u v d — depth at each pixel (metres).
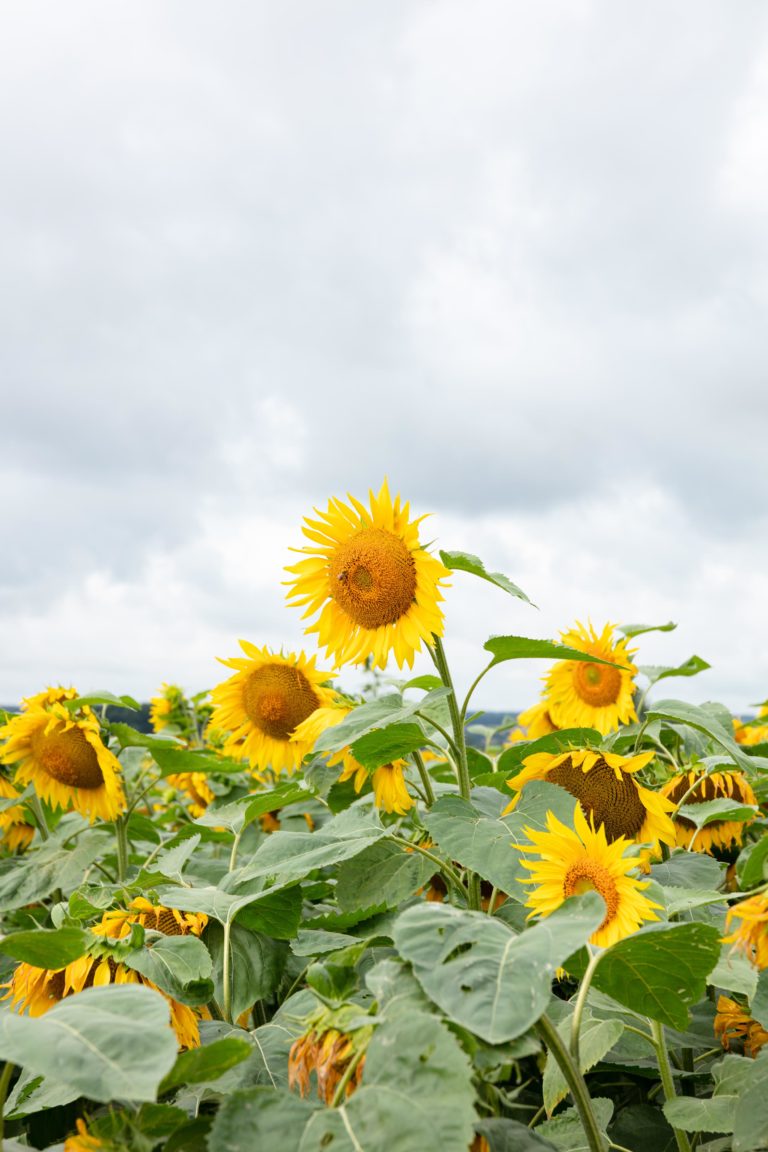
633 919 1.25
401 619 1.63
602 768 1.56
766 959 1.16
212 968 1.41
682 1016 1.18
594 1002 1.35
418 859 1.54
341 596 1.67
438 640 1.62
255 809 1.77
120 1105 1.19
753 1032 1.42
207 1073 1.08
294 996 1.34
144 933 1.34
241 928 1.52
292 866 1.48
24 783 2.23
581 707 2.27
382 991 1.09
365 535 1.65
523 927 1.42
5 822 2.56
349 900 1.52
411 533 1.64
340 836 1.54
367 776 1.70
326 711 1.79
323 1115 0.95
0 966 1.80
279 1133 0.95
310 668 2.03
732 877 1.82
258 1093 1.00
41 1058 0.89
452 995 1.02
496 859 1.39
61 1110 1.30
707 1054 1.47
